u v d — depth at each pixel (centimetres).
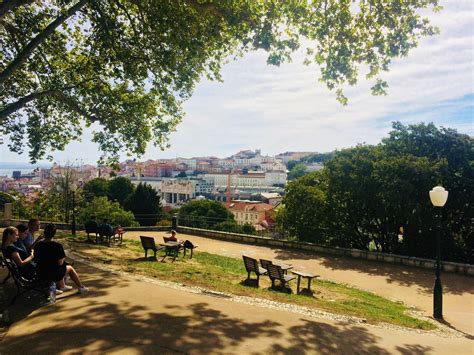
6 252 685
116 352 469
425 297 1292
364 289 1377
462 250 2023
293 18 1026
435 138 2188
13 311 620
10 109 1205
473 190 1975
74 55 1565
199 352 489
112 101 1509
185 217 3272
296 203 2486
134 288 821
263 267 1285
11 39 1392
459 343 772
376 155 2217
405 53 1029
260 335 581
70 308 644
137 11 1298
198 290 886
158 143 1677
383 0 1001
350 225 2389
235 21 995
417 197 1997
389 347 628
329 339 610
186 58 1274
